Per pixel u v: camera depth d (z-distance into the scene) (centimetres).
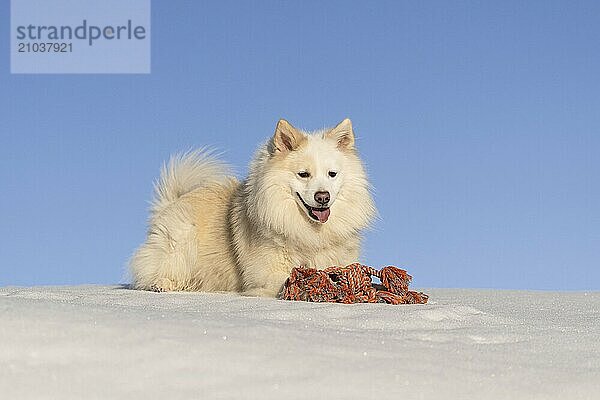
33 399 243
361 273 637
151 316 345
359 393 258
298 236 707
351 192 722
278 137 717
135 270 780
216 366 273
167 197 837
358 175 727
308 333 343
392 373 279
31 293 639
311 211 698
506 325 466
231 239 760
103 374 262
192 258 766
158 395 249
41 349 277
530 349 360
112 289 782
